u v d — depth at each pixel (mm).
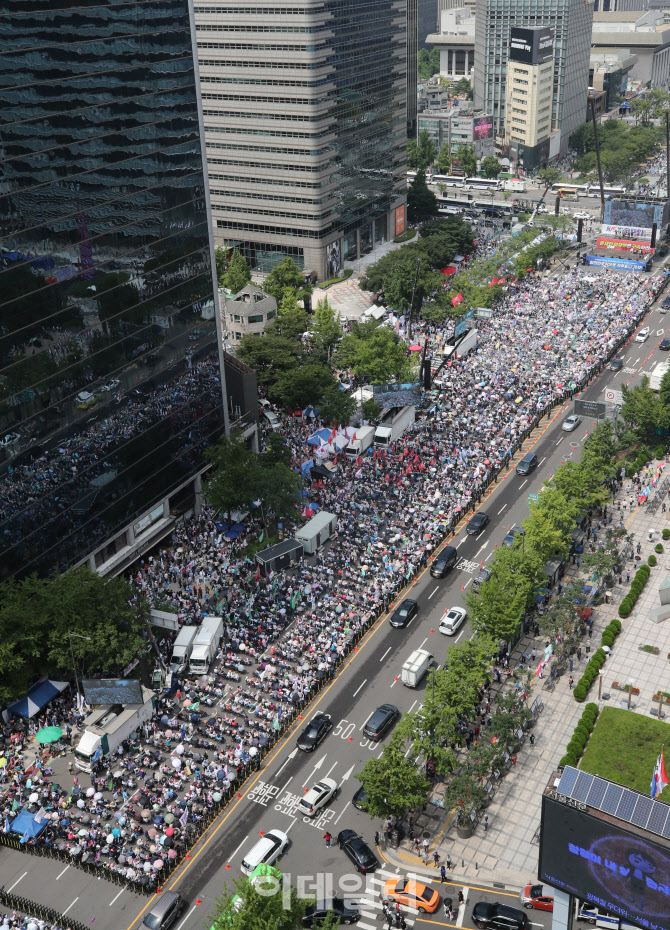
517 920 74438
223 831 85250
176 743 94688
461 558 124250
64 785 90312
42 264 100000
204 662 102750
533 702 99625
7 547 100938
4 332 96250
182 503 135875
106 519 117188
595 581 116875
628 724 95875
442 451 148000
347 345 175625
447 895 78688
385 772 80688
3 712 98125
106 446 114625
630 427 147875
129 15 107000
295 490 127188
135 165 111938
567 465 128000
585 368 176000
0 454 98062
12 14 90938
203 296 129625
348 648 106938
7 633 95625
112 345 112875
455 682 89688
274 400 168375
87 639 95938
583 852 63188
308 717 98062
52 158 99062
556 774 71875
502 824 85938
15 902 78750
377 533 127438
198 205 125375
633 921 62906
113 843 83375
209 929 72750
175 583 119250
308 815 86375
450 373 175250
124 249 112438
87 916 77312
